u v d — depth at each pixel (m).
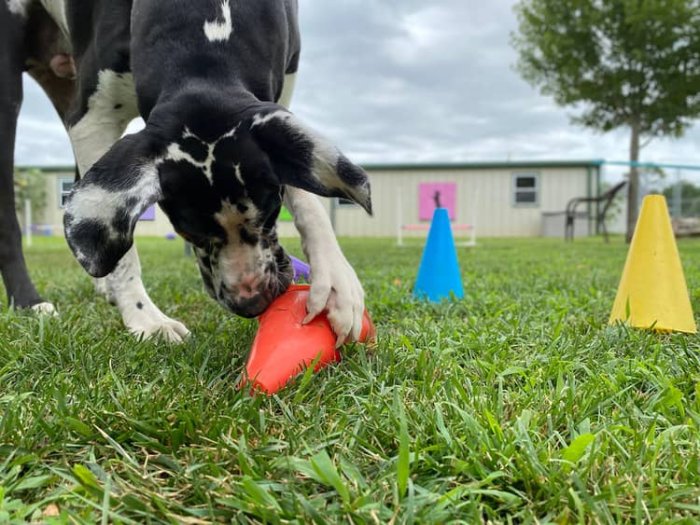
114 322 1.04
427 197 9.02
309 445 0.53
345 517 0.42
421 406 0.59
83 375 0.68
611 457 0.49
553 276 1.85
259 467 0.48
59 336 0.84
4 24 1.13
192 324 1.06
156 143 0.68
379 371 0.72
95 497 0.44
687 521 0.40
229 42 0.81
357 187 0.63
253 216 0.69
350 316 0.75
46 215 8.00
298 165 0.67
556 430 0.56
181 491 0.46
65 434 0.54
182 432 0.54
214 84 0.76
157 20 0.84
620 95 5.68
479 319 1.04
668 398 0.61
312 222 0.81
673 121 5.68
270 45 0.87
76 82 1.06
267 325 0.72
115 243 0.63
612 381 0.67
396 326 1.01
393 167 8.98
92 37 1.01
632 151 5.87
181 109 0.71
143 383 0.68
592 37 5.61
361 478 0.46
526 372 0.72
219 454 0.51
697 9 5.28
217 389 0.67
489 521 0.42
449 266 1.32
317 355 0.69
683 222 6.34
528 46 5.98
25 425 0.56
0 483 0.46
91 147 1.02
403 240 6.74
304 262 1.20
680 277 0.98
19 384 0.68
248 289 0.73
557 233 8.81
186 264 2.42
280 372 0.66
